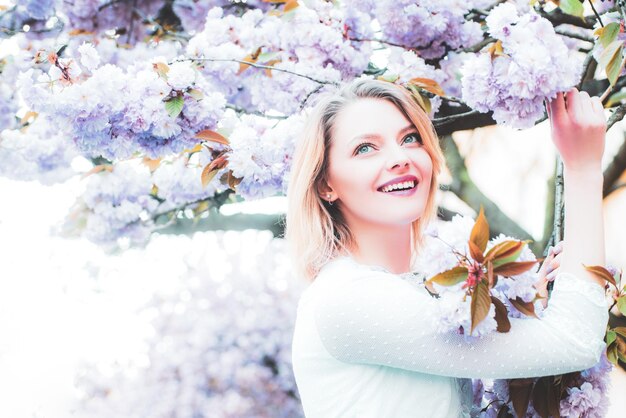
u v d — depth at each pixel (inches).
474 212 169.3
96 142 83.3
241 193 86.6
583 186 58.9
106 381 247.1
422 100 85.6
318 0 101.9
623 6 71.7
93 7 137.9
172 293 245.3
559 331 54.4
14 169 135.3
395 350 54.9
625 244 196.1
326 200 67.4
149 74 81.5
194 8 137.2
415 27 100.7
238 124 86.9
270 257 247.9
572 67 57.5
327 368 58.6
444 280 48.8
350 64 99.7
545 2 95.0
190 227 147.3
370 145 64.6
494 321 49.7
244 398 234.1
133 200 138.0
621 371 187.2
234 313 243.4
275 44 101.9
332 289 58.4
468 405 62.4
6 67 133.0
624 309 63.7
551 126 60.4
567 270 57.4
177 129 83.0
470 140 193.9
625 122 163.2
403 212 63.1
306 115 90.0
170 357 242.2
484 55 59.0
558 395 64.4
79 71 83.0
